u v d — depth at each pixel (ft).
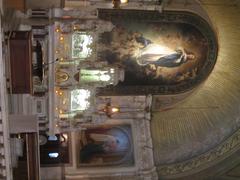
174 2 65.51
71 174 63.77
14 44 43.16
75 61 59.16
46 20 57.11
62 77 58.80
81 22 58.23
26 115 49.32
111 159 65.77
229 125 66.23
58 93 58.80
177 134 68.33
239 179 65.05
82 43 58.95
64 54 58.49
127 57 66.59
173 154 67.51
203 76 68.49
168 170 66.69
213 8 65.62
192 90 68.69
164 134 68.28
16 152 50.39
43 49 57.06
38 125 54.13
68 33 57.67
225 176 65.87
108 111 64.54
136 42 66.54
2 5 43.24
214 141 66.85
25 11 51.01
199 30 67.77
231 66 66.39
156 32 66.95
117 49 66.13
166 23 66.95
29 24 56.65
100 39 65.36
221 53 67.46
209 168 66.28
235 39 65.57
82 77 59.93
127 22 65.82
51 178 63.05
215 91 67.92
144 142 67.26
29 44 43.47
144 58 67.00
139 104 67.56
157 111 68.54
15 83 44.42
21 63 43.91
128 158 66.23
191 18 67.21
